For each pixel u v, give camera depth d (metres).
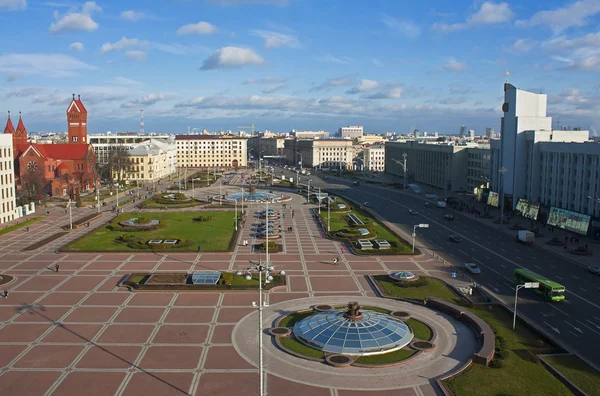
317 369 70.00
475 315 87.50
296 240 158.12
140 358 73.38
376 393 63.94
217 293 103.44
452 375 67.81
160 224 178.25
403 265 127.44
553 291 98.25
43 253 138.75
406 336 78.69
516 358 73.38
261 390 58.91
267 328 84.56
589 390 64.38
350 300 99.38
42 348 76.56
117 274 117.69
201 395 63.16
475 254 140.50
